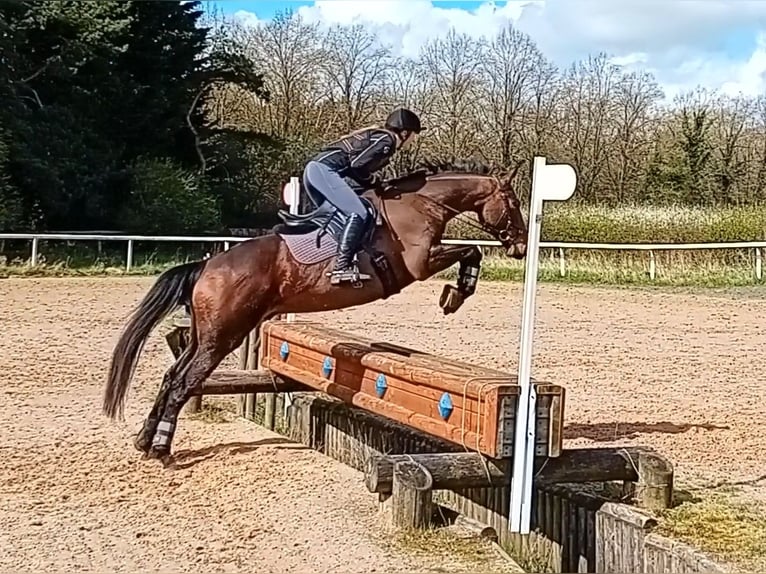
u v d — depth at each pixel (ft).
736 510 17.66
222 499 18.70
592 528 16.35
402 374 19.10
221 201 98.27
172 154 98.94
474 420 16.63
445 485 16.88
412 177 21.79
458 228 77.20
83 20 85.66
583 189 109.91
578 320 49.83
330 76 120.88
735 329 47.67
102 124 91.35
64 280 60.85
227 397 30.12
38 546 15.79
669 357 38.58
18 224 80.48
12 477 19.88
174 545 15.97
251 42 120.47
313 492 19.25
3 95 80.69
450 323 47.55
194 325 20.76
